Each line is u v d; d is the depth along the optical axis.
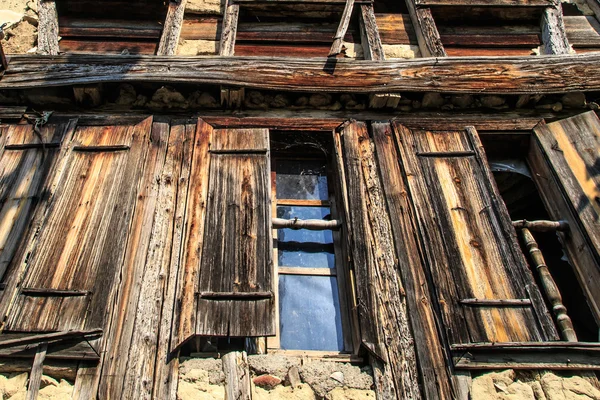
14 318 2.85
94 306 2.92
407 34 5.11
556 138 3.98
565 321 3.05
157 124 4.01
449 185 3.65
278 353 3.06
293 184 4.13
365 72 4.23
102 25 4.98
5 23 4.76
